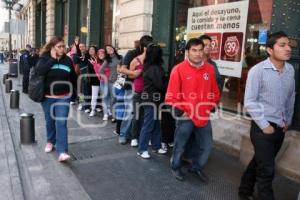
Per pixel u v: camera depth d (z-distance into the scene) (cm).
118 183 450
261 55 557
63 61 525
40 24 2589
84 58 921
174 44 755
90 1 1242
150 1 823
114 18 1116
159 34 778
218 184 452
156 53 512
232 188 440
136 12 848
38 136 673
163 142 568
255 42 571
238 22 607
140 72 555
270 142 345
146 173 485
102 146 611
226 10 632
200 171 461
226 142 586
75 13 1562
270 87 338
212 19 667
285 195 409
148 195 417
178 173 465
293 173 443
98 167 506
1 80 1889
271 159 344
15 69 1877
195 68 427
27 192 435
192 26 723
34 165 512
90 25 1252
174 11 746
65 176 471
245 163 502
